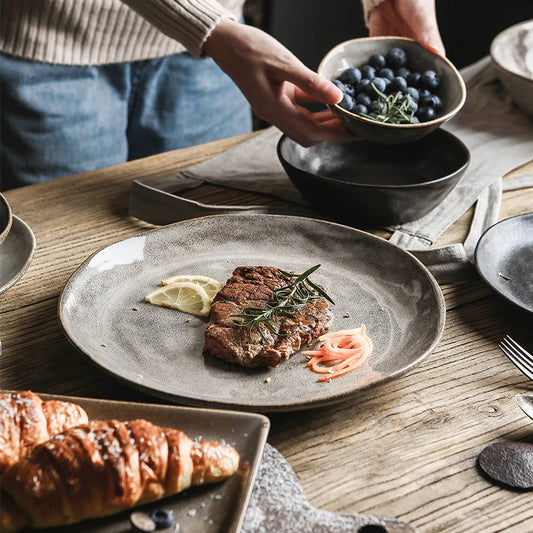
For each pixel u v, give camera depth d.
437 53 1.52
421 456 0.90
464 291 1.25
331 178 1.46
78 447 0.74
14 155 2.06
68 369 1.02
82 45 1.92
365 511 0.81
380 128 1.36
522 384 1.03
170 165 1.68
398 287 1.18
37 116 1.98
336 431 0.93
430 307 1.10
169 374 0.99
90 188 1.55
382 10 1.77
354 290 1.19
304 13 3.05
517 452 0.88
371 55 1.56
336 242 1.28
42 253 1.32
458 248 1.29
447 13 3.11
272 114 1.45
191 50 1.47
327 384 0.98
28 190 1.53
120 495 0.72
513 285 1.21
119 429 0.76
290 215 1.39
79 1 1.83
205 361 1.02
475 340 1.12
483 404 0.99
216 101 2.26
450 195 1.55
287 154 1.50
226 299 1.11
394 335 1.08
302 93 1.56
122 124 2.18
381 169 1.54
